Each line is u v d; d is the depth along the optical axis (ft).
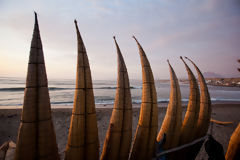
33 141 8.04
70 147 9.29
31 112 8.06
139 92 155.33
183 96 129.29
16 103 74.28
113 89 176.45
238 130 13.39
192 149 14.73
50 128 8.68
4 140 30.25
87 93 9.78
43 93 8.55
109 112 48.85
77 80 9.67
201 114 15.34
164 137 12.38
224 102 93.61
